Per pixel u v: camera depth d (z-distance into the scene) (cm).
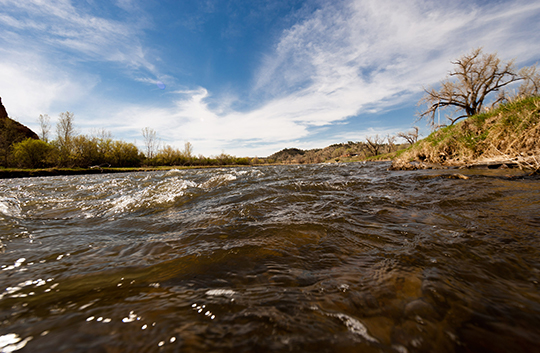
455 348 78
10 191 539
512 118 655
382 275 125
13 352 77
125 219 274
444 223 204
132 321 93
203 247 175
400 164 880
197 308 101
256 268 140
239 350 78
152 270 139
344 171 916
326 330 87
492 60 1775
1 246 185
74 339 83
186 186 524
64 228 240
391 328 87
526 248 144
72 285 121
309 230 206
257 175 782
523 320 87
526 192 285
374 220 230
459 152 802
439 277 118
